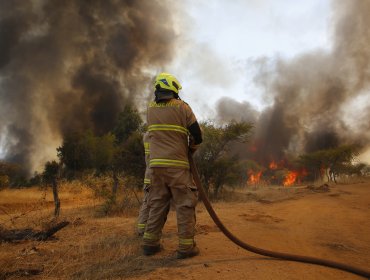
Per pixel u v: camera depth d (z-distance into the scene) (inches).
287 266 139.5
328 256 159.9
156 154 154.0
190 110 157.0
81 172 739.4
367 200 387.9
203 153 464.1
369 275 129.7
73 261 155.9
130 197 386.0
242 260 146.6
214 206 356.5
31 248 180.2
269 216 274.7
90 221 280.1
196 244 174.6
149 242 158.7
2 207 460.8
